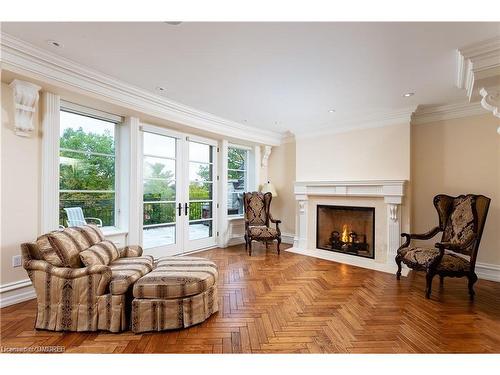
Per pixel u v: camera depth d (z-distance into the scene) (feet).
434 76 9.39
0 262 8.29
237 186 19.53
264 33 6.92
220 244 17.65
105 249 8.32
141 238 13.29
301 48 7.64
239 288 10.25
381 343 6.56
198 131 15.23
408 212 12.89
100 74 9.59
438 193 12.83
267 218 17.46
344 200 15.25
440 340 6.70
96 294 7.00
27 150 8.91
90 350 6.22
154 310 7.04
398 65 8.59
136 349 6.27
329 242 16.53
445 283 10.94
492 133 11.49
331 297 9.41
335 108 13.15
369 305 8.75
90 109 11.12
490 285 10.73
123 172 12.58
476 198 9.85
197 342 6.58
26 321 7.48
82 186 11.40
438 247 9.36
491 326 7.40
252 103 12.59
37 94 8.71
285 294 9.67
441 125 12.78
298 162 17.60
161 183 14.46
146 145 13.70
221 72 9.33
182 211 15.44
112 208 12.62
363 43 7.32
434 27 6.55
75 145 11.14
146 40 7.37
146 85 10.66
